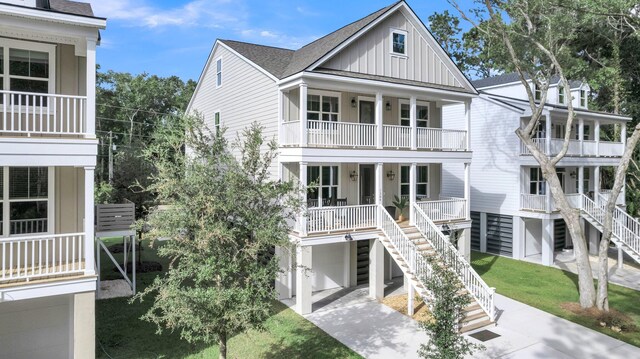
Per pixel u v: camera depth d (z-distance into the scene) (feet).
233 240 25.70
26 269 27.14
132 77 169.17
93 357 28.99
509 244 73.51
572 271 64.03
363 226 49.34
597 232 75.97
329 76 46.93
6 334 32.17
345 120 56.29
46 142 27.71
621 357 35.01
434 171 66.03
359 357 34.63
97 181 119.55
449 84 61.21
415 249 44.27
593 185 86.58
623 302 50.11
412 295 44.57
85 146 28.78
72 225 34.22
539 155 50.14
